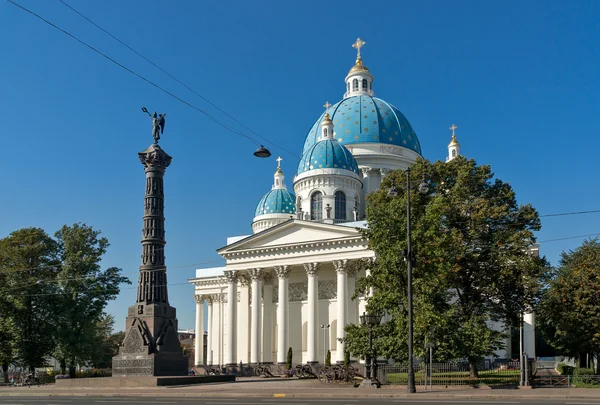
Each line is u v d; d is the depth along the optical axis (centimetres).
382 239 4769
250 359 8175
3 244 7481
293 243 7688
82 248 7719
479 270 5031
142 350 5219
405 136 10144
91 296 7556
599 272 5175
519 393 3741
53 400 3691
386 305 4659
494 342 4881
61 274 7400
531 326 7919
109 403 3275
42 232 7744
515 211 5388
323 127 9681
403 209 4784
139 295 5416
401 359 4703
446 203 5009
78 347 7262
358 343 4797
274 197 10294
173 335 5419
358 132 9919
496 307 5216
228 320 8019
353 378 5156
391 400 3275
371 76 10969
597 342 5106
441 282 4609
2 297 7219
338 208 8825
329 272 7994
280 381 5759
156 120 5794
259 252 7938
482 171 5469
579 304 5062
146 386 4881
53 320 7362
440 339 4519
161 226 5569
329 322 7844
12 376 7400
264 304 8275
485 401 3164
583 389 4122
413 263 4075
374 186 9688
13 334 7238
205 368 8362
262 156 3806
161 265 5497
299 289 8169
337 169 8869
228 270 8131
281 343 7575
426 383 4312
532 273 4956
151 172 5606
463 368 5103
